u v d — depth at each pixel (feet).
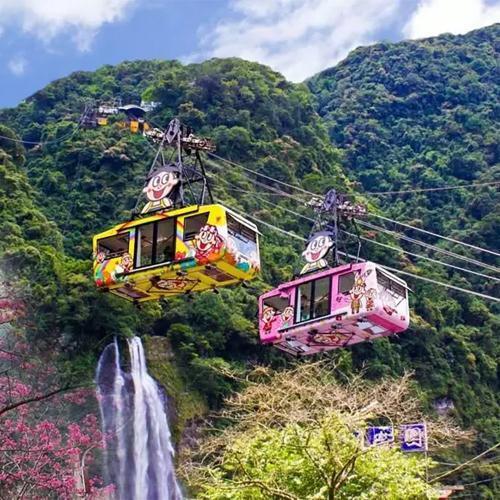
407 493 72.28
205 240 98.32
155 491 196.24
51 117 329.72
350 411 80.94
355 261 125.70
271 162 294.25
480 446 237.25
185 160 231.30
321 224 132.87
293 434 74.08
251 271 101.60
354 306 109.91
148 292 105.60
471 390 256.11
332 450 70.08
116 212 268.41
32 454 125.39
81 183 277.64
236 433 95.20
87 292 204.44
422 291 282.56
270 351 224.33
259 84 324.60
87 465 167.02
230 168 286.87
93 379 196.54
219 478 75.87
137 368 207.41
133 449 195.93
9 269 198.39
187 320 226.17
